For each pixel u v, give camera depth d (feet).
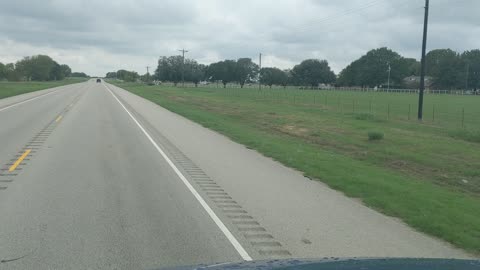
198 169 43.62
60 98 170.40
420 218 28.96
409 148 66.85
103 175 38.88
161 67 576.61
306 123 100.63
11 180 35.65
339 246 23.11
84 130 71.72
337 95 314.14
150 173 40.63
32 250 20.99
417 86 639.76
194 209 29.19
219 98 213.25
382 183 39.70
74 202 29.71
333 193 35.86
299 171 45.14
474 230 27.43
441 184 45.93
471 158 59.41
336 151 65.00
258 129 91.20
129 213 27.68
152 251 21.34
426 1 111.55
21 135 63.82
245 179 39.86
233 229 25.25
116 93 241.14
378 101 237.45
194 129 80.59
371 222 27.99
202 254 21.17
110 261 19.93
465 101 260.01
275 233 24.84
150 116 104.12
